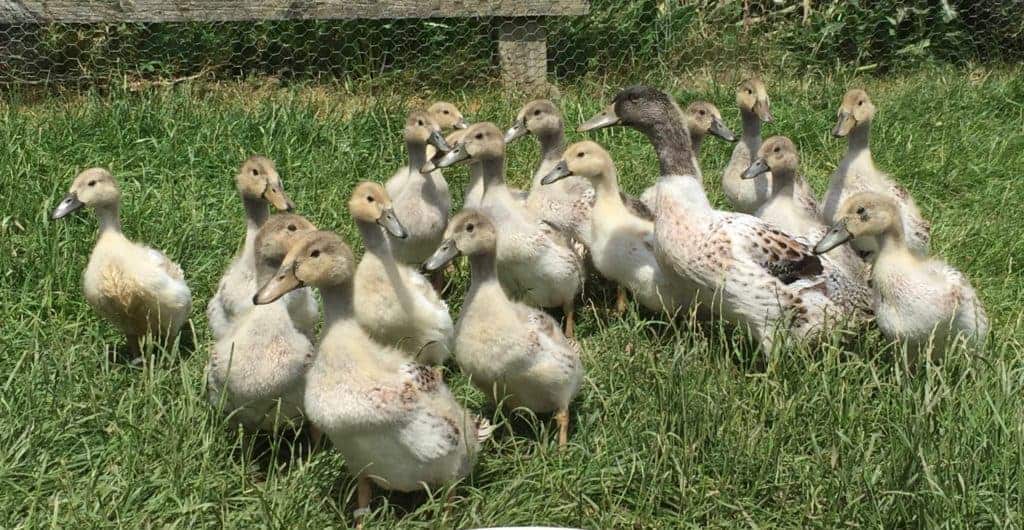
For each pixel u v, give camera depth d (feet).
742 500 4.66
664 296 6.01
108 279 5.63
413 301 5.49
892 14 10.69
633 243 6.07
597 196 6.22
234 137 7.86
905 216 6.66
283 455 5.07
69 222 6.72
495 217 6.05
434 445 4.42
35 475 4.67
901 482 4.52
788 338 5.45
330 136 7.95
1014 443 4.66
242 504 4.67
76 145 7.63
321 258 4.42
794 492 4.73
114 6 9.19
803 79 9.97
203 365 5.48
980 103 9.41
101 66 9.40
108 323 6.03
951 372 5.19
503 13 9.59
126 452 4.77
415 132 6.42
